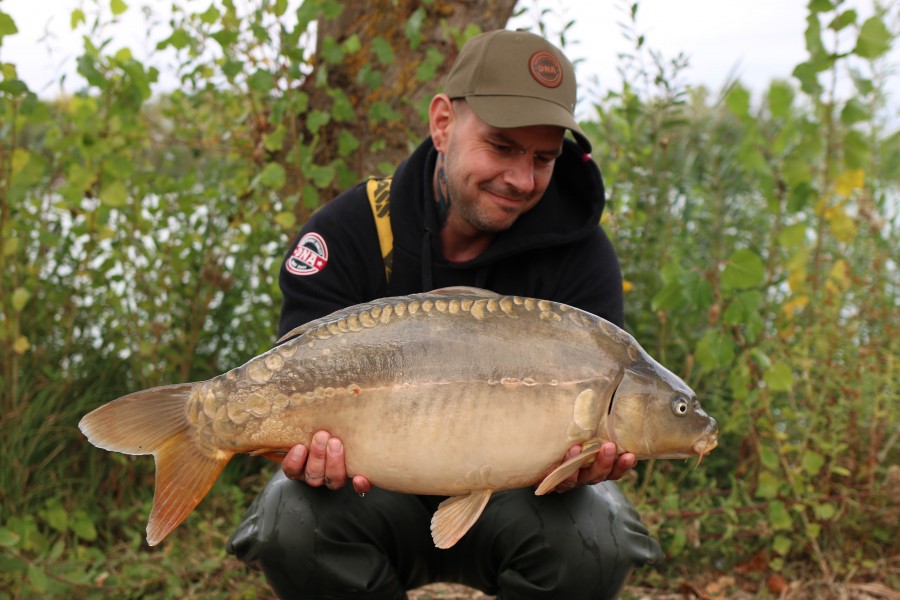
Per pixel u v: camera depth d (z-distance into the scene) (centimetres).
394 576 235
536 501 231
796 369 346
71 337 385
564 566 227
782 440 345
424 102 361
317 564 227
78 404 365
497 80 231
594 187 254
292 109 353
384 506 233
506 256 251
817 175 349
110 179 361
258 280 397
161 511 200
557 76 234
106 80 350
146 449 200
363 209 256
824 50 309
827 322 342
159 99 444
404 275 254
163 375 384
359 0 375
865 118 317
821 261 383
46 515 308
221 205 399
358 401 200
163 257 385
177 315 397
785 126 325
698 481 357
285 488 232
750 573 326
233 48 364
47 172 388
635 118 383
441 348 201
